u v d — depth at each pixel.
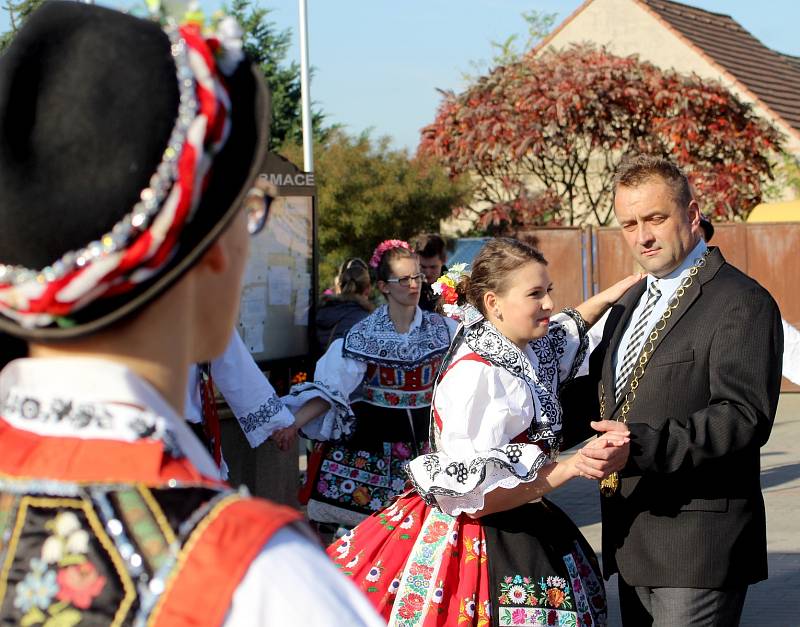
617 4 18.95
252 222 1.12
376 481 4.66
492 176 15.79
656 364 2.96
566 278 12.66
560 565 3.02
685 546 2.85
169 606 0.85
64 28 0.94
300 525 0.92
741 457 2.92
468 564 2.96
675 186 2.99
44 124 0.90
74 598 0.87
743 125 15.13
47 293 0.89
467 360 2.98
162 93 0.91
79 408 0.93
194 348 1.02
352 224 13.81
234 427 5.16
